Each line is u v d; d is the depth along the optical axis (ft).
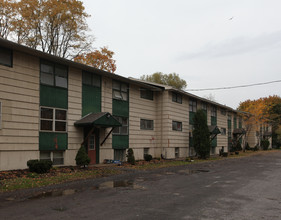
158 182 37.19
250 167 60.08
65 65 52.49
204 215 20.74
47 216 20.03
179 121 85.25
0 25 75.20
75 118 53.67
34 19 78.18
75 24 84.12
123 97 67.92
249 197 27.58
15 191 29.30
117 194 28.50
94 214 20.68
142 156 73.51
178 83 174.09
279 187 33.73
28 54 45.65
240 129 138.72
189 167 59.41
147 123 77.00
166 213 21.20
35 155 45.62
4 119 41.39
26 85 44.98
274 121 202.90
